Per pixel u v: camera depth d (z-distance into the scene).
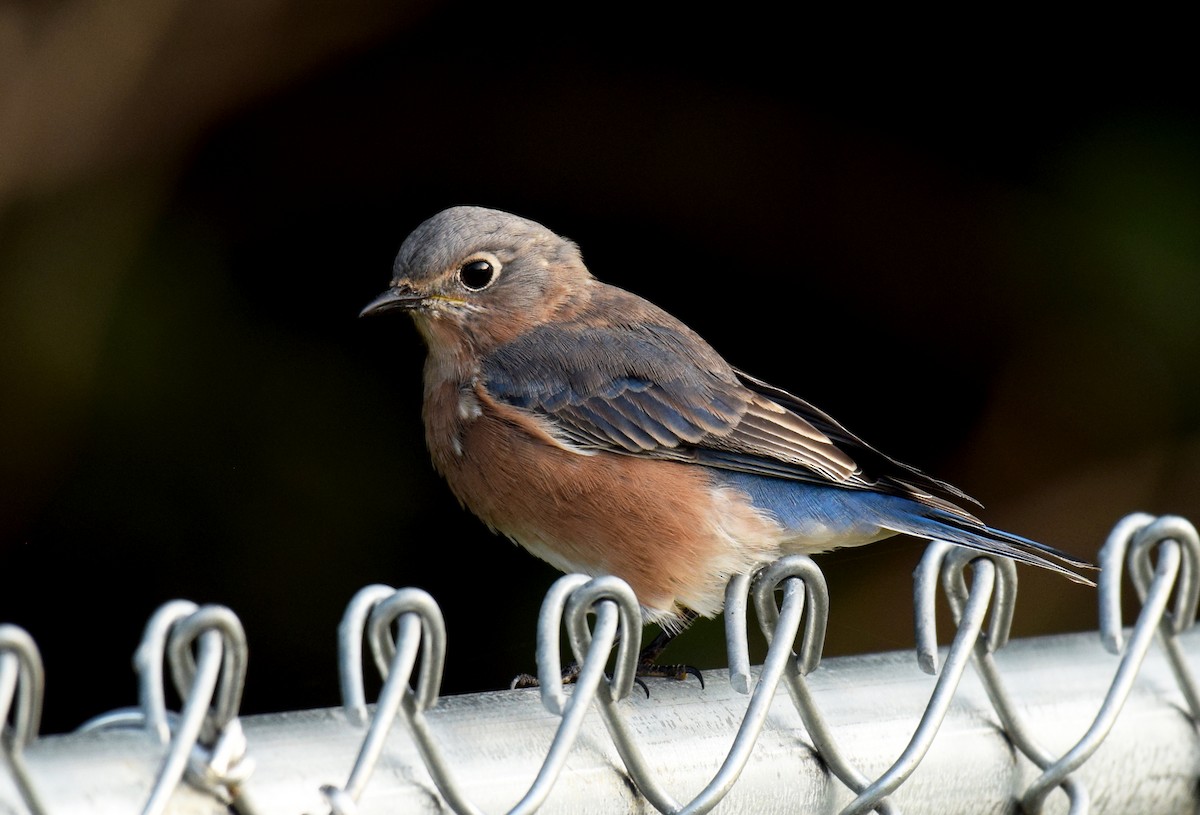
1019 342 12.85
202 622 3.49
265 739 3.85
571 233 13.19
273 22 12.09
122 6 11.65
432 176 13.02
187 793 3.62
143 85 11.84
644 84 13.28
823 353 13.07
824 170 13.19
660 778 4.31
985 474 12.85
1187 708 5.11
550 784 4.02
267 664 11.13
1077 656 5.06
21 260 11.48
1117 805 4.98
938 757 4.71
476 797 4.01
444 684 11.35
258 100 12.34
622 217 13.23
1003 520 12.75
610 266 13.17
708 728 4.45
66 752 3.48
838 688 4.69
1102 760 4.93
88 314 11.53
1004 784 4.80
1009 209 12.84
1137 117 12.55
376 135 12.88
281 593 11.28
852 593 12.45
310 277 12.36
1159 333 12.47
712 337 13.08
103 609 11.09
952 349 12.98
